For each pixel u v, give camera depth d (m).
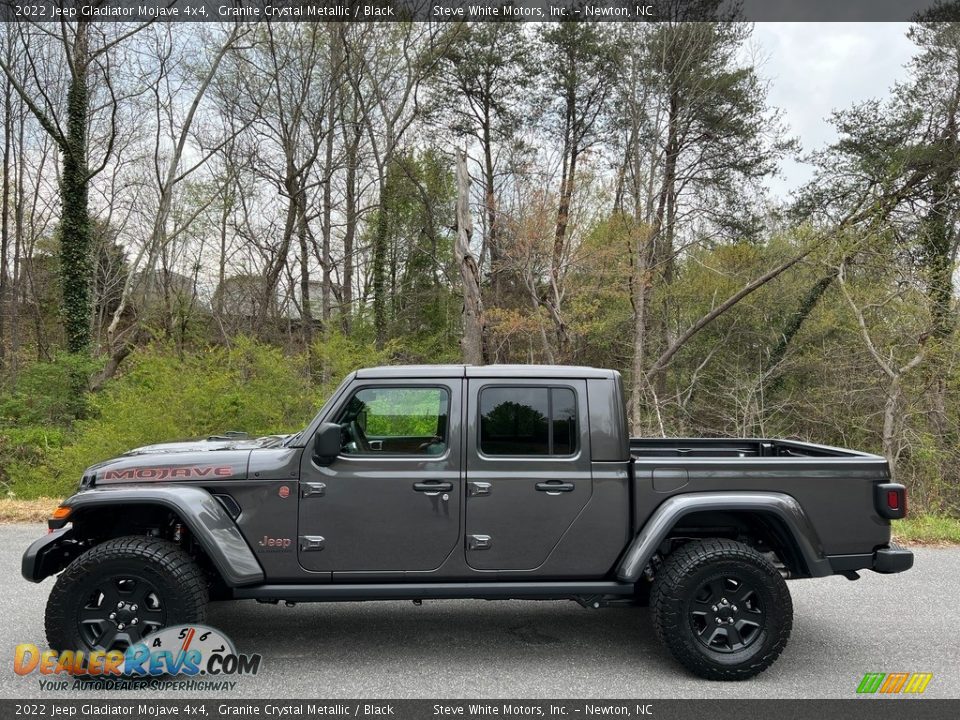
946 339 16.39
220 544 3.95
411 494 4.13
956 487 16.30
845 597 5.69
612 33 22.47
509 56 29.08
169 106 25.98
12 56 22.83
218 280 30.23
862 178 19.91
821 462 4.27
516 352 25.27
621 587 4.20
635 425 19.88
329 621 5.03
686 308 23.00
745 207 25.11
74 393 19.55
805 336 20.72
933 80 20.59
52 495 14.27
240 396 12.45
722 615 4.07
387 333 28.88
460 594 4.13
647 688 3.91
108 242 30.55
